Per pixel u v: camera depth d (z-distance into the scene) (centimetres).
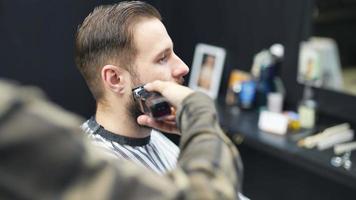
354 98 189
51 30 222
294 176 224
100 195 39
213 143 49
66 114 41
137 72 93
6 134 36
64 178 38
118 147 97
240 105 221
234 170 49
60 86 232
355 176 155
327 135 186
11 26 212
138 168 43
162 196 41
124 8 95
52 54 226
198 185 43
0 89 37
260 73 219
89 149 40
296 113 210
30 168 37
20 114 37
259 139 187
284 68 216
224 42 241
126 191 40
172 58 96
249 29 228
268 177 235
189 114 55
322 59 199
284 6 209
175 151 108
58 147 38
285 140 185
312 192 218
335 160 166
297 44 208
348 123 196
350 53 186
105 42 93
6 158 36
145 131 99
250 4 224
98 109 100
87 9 225
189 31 253
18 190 37
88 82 100
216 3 239
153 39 93
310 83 205
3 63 216
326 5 191
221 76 242
